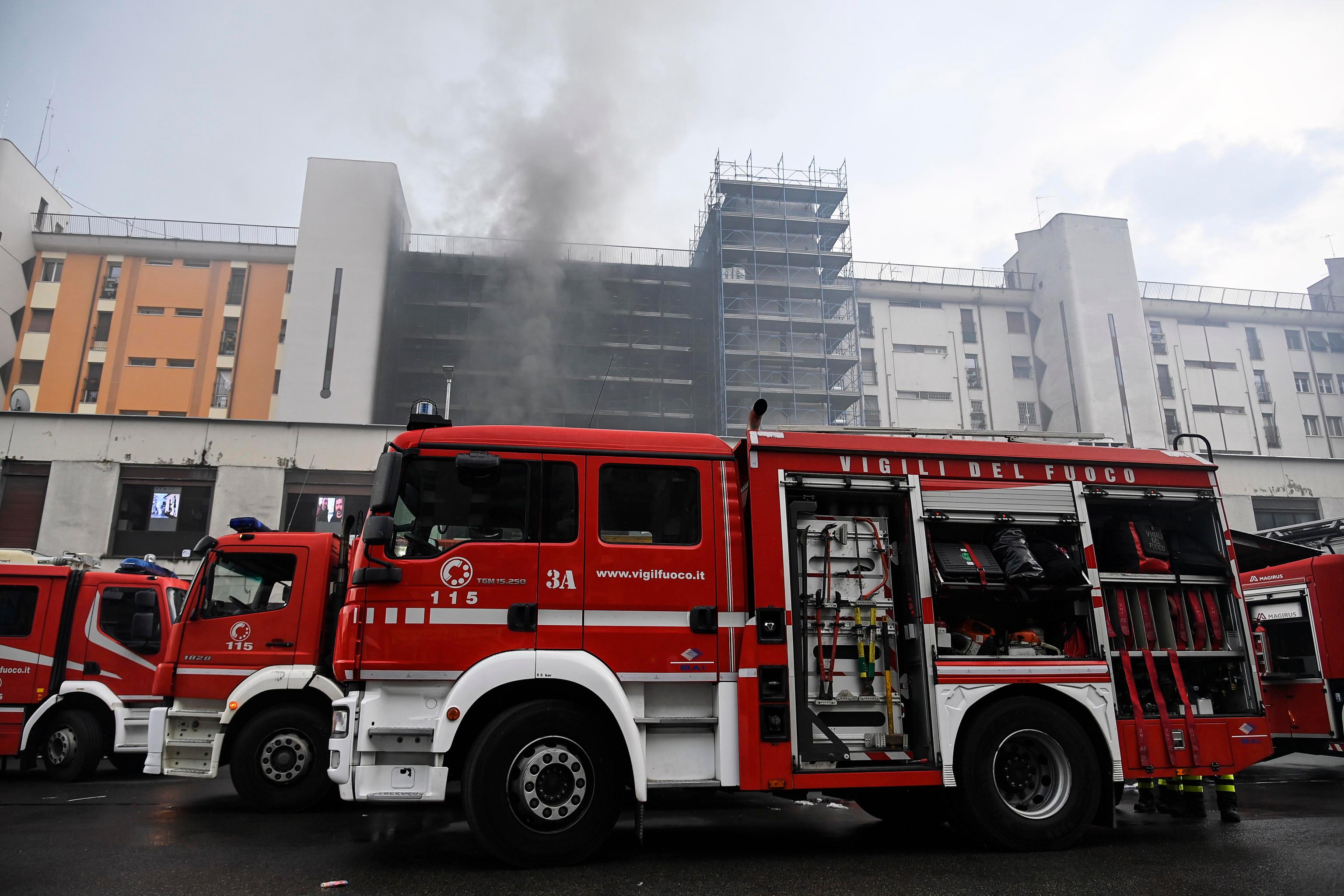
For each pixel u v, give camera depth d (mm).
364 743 5664
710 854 6137
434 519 6039
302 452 26594
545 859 5570
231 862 5785
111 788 10242
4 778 11281
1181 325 59406
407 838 6781
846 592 6496
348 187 48969
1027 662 6457
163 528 25875
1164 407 57438
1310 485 30172
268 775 8328
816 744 6219
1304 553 10875
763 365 53281
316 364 46188
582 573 6039
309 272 47500
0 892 4965
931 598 6496
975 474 6910
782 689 6074
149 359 50281
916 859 5957
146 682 11188
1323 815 7906
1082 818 6289
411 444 6211
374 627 5766
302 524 26109
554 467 6277
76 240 50688
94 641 11070
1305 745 10469
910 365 56219
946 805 6566
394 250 50750
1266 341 60156
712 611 6145
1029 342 57625
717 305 53594
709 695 6109
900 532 6773
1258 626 11227
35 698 10805
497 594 5910
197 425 26500
